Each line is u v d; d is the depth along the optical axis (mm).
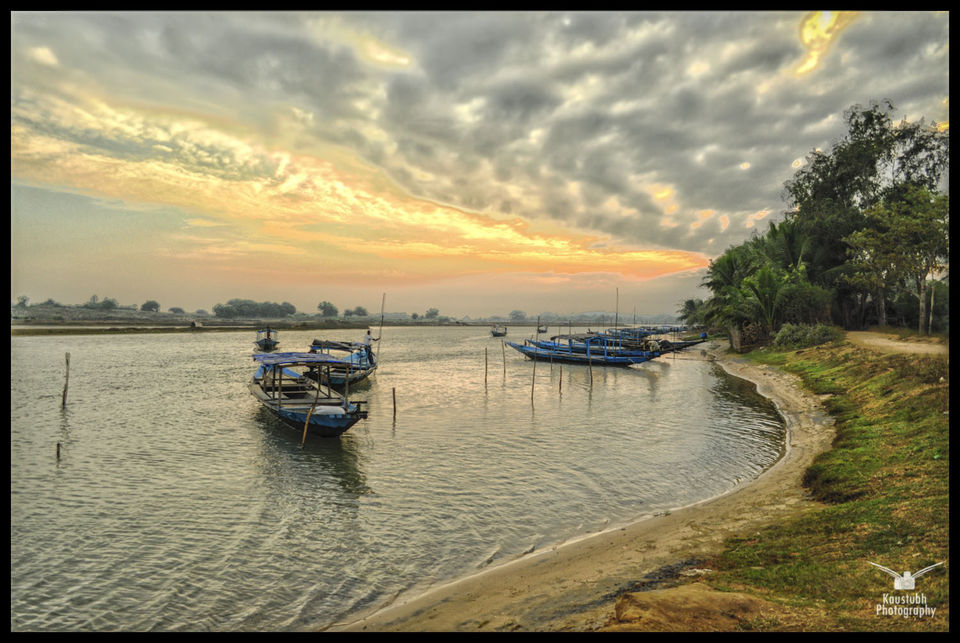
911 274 43312
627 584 9977
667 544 11906
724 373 48406
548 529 14086
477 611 9531
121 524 14523
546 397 36781
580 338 64000
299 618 10125
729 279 63938
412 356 74562
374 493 16984
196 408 31375
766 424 26234
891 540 9414
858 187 52781
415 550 12969
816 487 14422
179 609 10461
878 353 31266
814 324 51812
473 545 13203
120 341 98250
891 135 49438
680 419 28172
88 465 19859
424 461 20500
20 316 159000
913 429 15797
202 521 14773
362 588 11219
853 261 50031
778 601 7852
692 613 7551
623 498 16312
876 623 6703
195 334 127750
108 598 10844
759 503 14023
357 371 40406
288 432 25312
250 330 155625
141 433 25047
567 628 8359
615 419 28469
